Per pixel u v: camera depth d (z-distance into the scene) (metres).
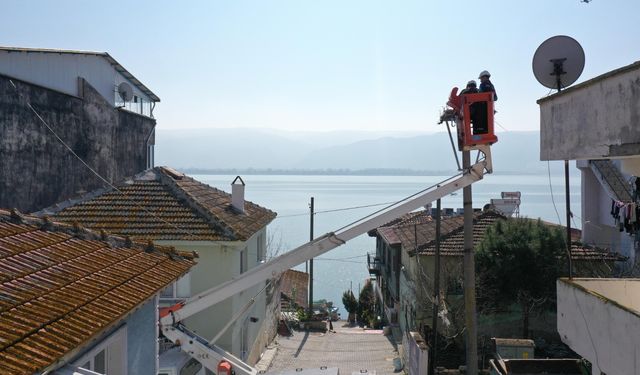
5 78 16.25
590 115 8.23
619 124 7.49
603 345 8.30
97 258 9.45
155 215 18.84
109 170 22.92
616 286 9.66
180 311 13.75
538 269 20.78
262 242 25.19
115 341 8.77
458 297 21.59
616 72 7.48
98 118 21.86
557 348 20.58
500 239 21.31
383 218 13.27
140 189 20.55
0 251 8.26
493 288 21.17
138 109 27.61
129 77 25.80
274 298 29.02
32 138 17.53
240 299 18.84
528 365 14.38
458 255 22.34
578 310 9.10
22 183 17.00
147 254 10.64
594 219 27.22
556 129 9.30
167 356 14.55
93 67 22.19
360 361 23.16
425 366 16.27
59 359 6.38
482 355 20.03
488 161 12.44
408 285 26.20
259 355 23.58
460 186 12.90
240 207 22.14
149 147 28.33
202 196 21.31
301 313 34.91
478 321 21.55
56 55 19.33
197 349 13.70
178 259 11.03
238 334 18.62
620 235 25.97
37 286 7.64
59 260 8.76
